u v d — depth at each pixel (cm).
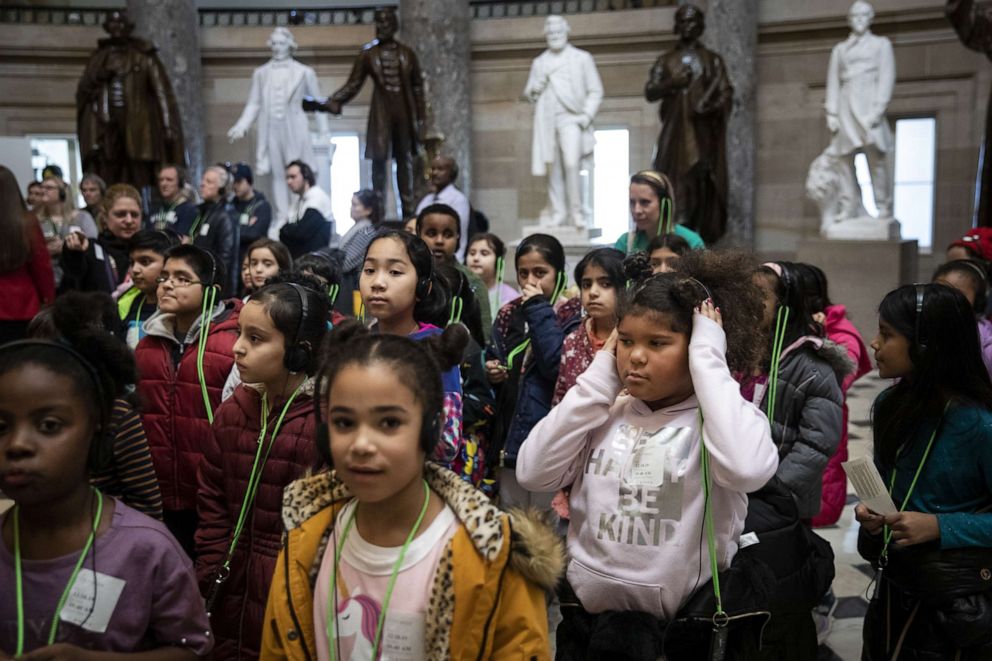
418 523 177
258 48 1474
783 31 1301
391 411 166
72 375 174
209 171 812
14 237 504
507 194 1458
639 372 215
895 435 269
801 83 1311
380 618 173
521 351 415
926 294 262
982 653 255
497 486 411
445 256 504
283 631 183
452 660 172
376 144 1094
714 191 1027
